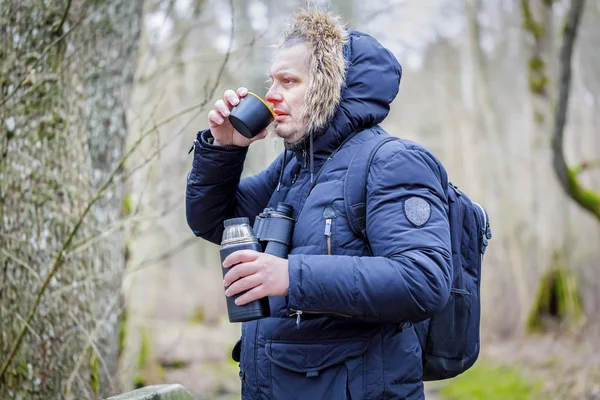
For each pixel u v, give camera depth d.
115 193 4.09
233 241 2.03
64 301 3.57
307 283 1.89
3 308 3.46
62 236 3.61
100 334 3.93
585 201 7.74
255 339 2.15
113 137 4.08
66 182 3.67
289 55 2.20
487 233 2.37
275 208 2.30
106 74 4.02
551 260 14.09
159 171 6.60
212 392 9.87
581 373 9.46
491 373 10.57
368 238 2.02
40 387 3.46
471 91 16.31
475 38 14.70
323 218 2.06
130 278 6.01
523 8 10.62
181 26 6.46
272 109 2.20
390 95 2.24
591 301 14.02
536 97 11.03
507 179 14.94
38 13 3.58
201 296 17.88
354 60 2.21
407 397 2.06
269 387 2.11
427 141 22.44
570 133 13.80
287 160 2.41
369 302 1.88
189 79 7.83
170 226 6.66
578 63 13.90
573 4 6.43
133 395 2.48
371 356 2.03
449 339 2.21
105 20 3.99
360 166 2.08
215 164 2.36
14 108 3.54
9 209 3.52
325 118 2.14
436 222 1.99
